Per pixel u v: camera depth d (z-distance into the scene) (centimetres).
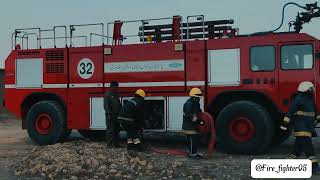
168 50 1235
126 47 1284
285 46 1125
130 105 1172
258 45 1148
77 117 1352
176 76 1225
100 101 1322
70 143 1348
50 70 1388
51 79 1386
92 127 1330
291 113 972
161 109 1244
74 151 1148
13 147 1406
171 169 963
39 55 1404
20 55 1430
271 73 1134
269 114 1155
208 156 1125
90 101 1333
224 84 1178
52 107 1374
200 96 1138
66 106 1368
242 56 1162
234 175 911
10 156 1218
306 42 1105
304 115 959
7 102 1449
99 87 1319
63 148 1195
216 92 1184
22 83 1426
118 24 1323
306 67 1103
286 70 1121
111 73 1303
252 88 1151
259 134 1116
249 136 1130
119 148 1240
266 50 1141
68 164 1006
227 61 1177
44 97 1439
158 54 1245
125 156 1088
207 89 1194
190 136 1106
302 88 967
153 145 1343
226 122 1153
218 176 905
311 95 971
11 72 1443
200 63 1202
